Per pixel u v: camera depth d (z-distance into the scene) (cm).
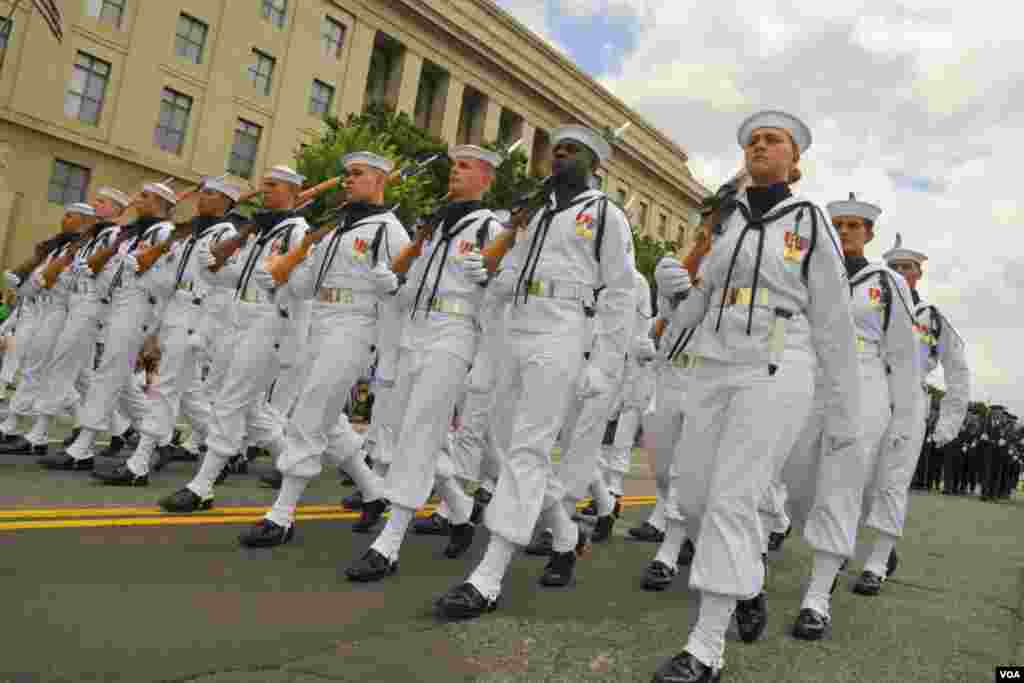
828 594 405
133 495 570
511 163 1923
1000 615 462
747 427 312
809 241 325
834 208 502
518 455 375
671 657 311
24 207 2572
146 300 647
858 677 325
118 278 653
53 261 702
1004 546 761
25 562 373
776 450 314
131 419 723
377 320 495
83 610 315
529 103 4069
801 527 435
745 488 308
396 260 462
